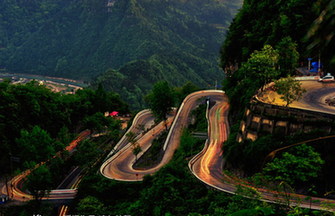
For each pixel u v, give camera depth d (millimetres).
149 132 121938
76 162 101688
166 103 121562
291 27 79625
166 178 57375
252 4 101375
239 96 86688
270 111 53094
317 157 39875
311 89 67500
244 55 96438
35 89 122562
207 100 110438
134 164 90938
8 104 101938
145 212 53812
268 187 41438
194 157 68688
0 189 84125
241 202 40500
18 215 70812
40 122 115500
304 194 40844
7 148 93750
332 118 43906
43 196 73375
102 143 122812
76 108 142375
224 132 86312
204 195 51344
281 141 47562
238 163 54156
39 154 89625
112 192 70312
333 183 40406
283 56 73312
